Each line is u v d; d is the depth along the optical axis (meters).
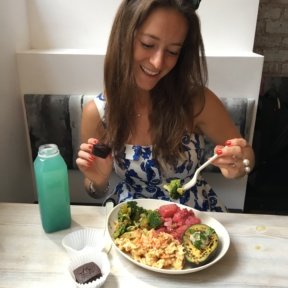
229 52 1.42
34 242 0.71
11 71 1.36
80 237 0.71
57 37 1.49
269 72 1.81
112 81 0.95
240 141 0.82
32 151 1.51
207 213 0.83
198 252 0.64
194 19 0.85
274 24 1.70
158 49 0.82
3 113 1.30
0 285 0.61
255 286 0.61
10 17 1.32
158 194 1.04
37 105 1.42
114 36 0.89
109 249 0.70
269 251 0.70
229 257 0.68
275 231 0.76
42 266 0.65
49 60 1.40
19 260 0.66
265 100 1.64
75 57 1.39
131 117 1.01
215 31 1.43
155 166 1.00
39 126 1.45
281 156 1.73
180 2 0.78
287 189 1.80
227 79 1.38
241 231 0.76
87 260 0.64
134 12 0.80
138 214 0.76
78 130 1.45
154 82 0.90
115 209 0.77
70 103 1.41
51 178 0.70
